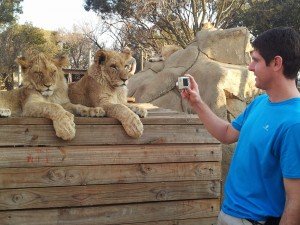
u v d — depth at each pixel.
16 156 1.74
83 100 2.36
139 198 1.93
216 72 4.36
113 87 2.31
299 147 1.11
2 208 1.72
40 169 1.77
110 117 1.95
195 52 5.01
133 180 1.92
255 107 1.35
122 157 1.90
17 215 1.75
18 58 2.18
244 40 5.00
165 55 5.97
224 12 12.54
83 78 2.41
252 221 1.22
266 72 1.22
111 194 1.88
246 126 1.30
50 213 1.79
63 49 18.38
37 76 2.09
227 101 4.32
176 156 2.00
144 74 5.61
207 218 2.07
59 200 1.80
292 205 1.11
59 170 1.80
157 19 12.84
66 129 1.77
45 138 1.78
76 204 1.83
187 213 2.03
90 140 1.85
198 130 2.05
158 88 4.98
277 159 1.18
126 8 12.91
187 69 4.88
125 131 1.90
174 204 2.00
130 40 13.55
